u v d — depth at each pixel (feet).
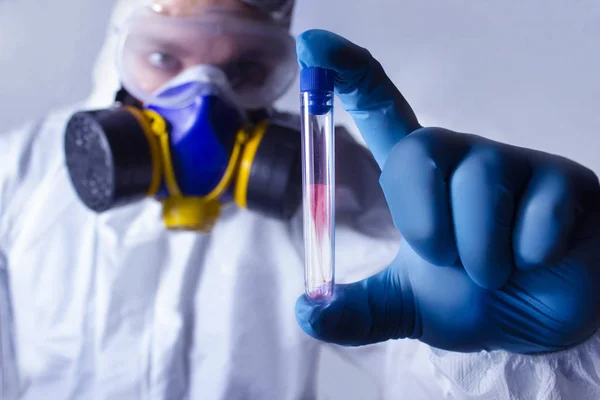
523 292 2.02
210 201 3.65
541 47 4.08
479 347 2.13
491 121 4.18
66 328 4.13
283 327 4.23
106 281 4.13
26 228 4.22
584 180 1.99
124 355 4.08
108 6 4.61
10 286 4.21
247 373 4.18
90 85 4.68
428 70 4.25
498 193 1.85
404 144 1.97
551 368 2.10
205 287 4.24
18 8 4.62
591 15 3.95
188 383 4.17
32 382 4.17
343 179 4.22
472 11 4.16
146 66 3.46
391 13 4.27
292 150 3.59
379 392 3.99
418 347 3.27
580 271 1.96
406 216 1.92
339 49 2.05
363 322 2.07
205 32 3.35
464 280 2.05
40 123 4.51
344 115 4.45
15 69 4.67
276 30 3.50
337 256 4.14
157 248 4.22
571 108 4.05
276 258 4.29
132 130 3.41
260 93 3.62
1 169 4.32
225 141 3.51
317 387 4.27
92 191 3.63
